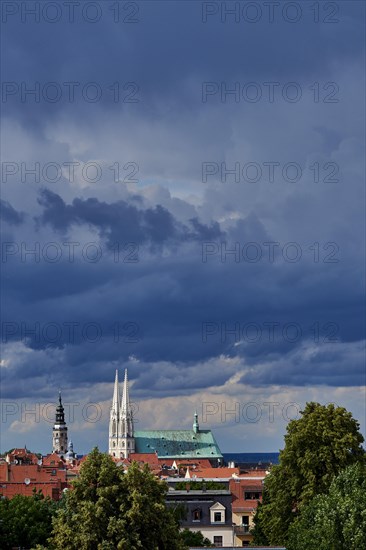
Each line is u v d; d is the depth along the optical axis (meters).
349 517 116.31
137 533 118.56
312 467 147.88
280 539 150.38
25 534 151.38
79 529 118.69
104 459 123.62
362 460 148.75
